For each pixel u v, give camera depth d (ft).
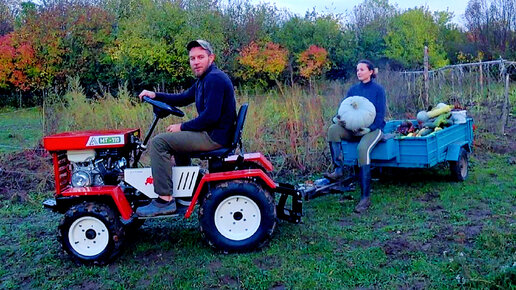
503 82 37.68
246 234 14.15
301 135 26.17
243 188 13.96
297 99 27.91
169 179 13.85
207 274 12.73
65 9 76.33
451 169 21.06
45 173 24.54
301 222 16.56
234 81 73.36
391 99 40.75
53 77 74.28
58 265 14.01
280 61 71.77
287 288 11.71
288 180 23.44
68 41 75.25
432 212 17.21
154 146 13.71
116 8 84.84
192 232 16.15
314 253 13.76
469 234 14.61
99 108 30.45
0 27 90.48
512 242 13.65
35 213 19.94
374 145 18.22
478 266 12.16
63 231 13.85
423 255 13.20
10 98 74.08
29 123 50.52
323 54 79.10
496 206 17.46
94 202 13.94
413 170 23.75
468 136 23.40
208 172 15.08
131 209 13.97
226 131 14.12
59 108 32.99
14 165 27.32
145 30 72.23
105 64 75.66
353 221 16.62
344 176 19.85
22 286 12.85
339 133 18.95
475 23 101.24
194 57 14.07
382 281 11.85
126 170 14.19
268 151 26.91
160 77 72.95
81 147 13.93
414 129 22.31
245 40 78.64
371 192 20.16
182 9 76.38
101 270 13.46
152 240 15.57
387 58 89.15
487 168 23.63
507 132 32.73
